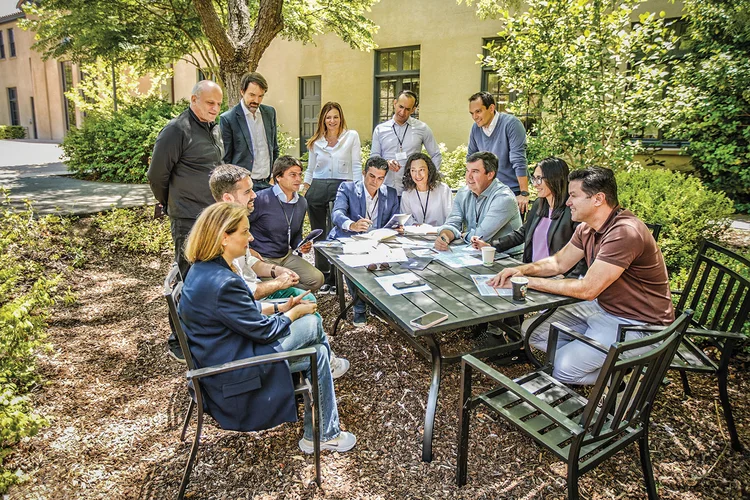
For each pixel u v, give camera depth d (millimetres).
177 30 9383
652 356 1706
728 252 2719
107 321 3725
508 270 2660
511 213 3424
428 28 10328
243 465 2229
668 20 7906
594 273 2328
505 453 2297
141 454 2293
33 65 24203
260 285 2592
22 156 14828
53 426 2469
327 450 2314
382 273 2812
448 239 3457
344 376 2982
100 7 8508
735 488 2084
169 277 2197
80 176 9758
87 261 4984
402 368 3061
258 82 3996
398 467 2221
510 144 4105
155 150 3039
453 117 10297
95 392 2785
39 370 2967
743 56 6852
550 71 5668
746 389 2764
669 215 4551
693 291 3504
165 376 2975
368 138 11664
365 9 9727
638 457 2264
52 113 24281
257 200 3482
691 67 6996
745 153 6867
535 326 2574
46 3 8523
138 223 5906
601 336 2438
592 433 1782
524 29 5887
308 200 4684
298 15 8773
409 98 4367
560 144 5832
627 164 5707
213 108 3121
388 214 4027
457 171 7836
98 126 9570
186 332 2064
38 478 2129
